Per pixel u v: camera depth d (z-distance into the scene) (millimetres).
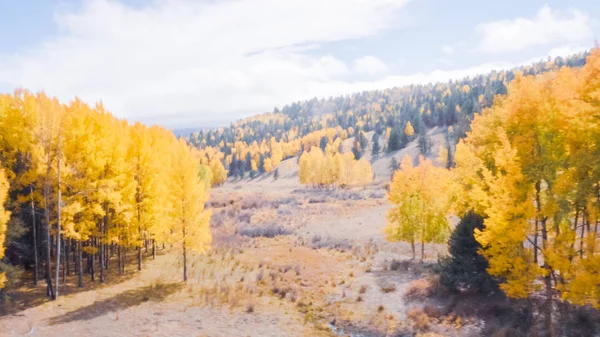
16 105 20578
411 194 27484
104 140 21484
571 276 12266
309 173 106500
